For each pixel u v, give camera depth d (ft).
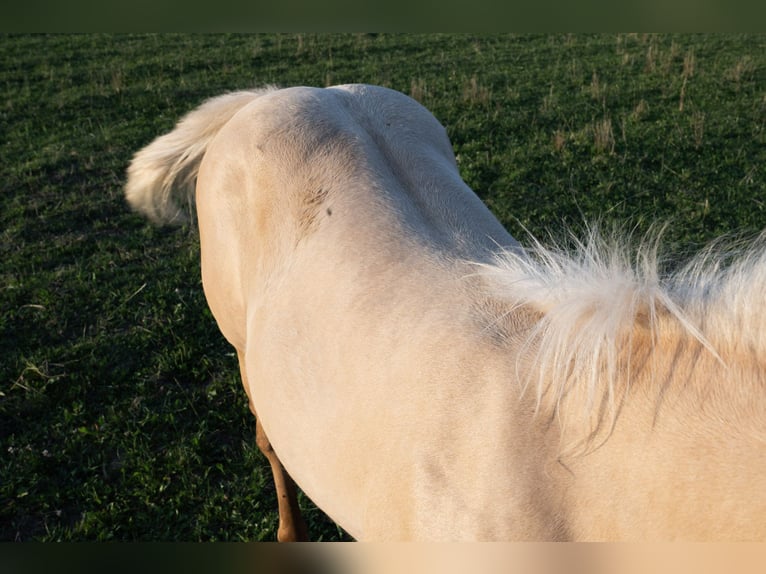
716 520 4.02
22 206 21.15
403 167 7.89
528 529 4.78
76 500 10.94
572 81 32.24
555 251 6.13
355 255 6.80
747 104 27.40
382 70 36.24
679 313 4.56
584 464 4.63
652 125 25.21
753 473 3.99
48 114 30.63
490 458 5.03
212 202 8.53
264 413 7.39
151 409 12.63
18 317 15.37
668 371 4.53
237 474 11.35
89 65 38.70
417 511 5.37
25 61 39.45
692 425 4.29
